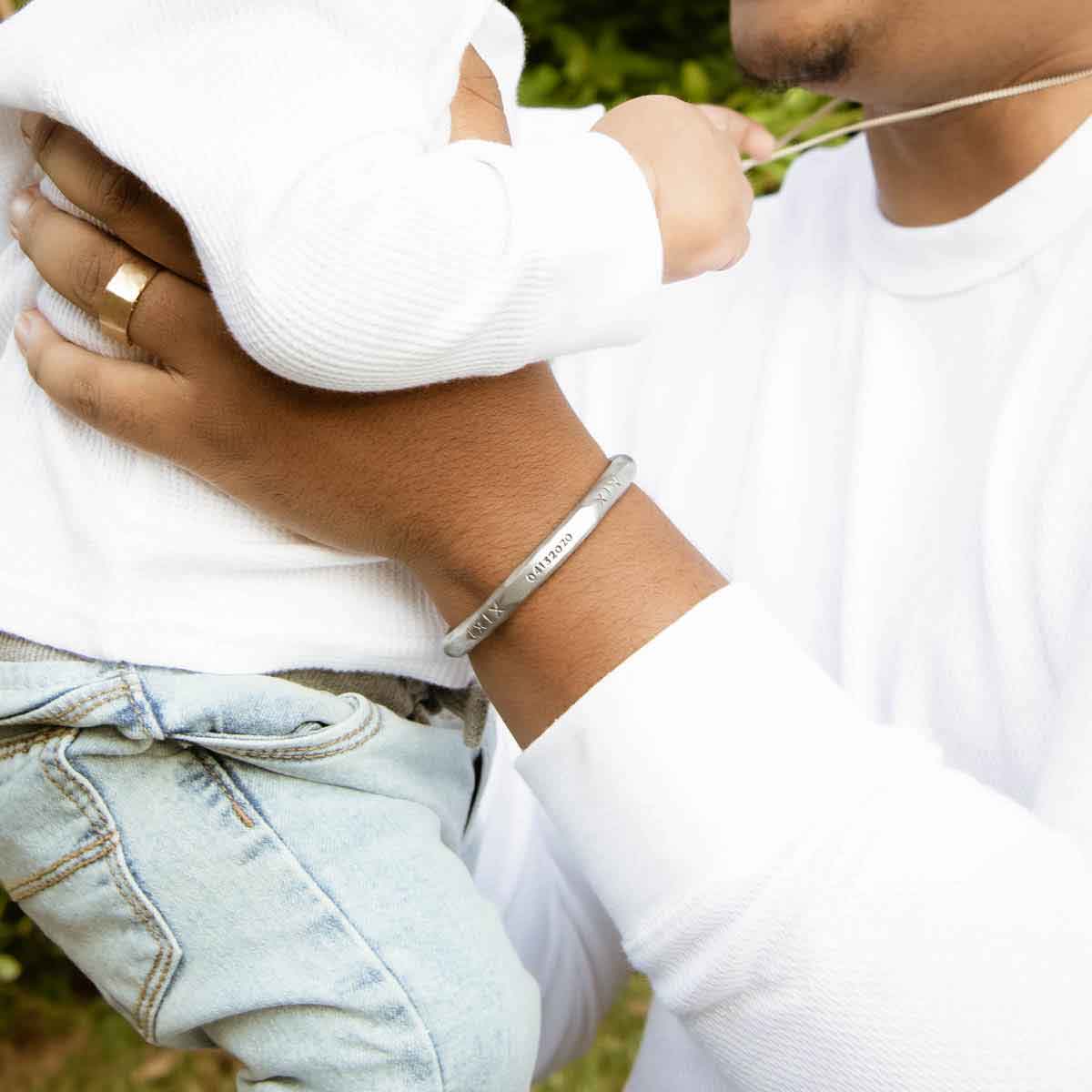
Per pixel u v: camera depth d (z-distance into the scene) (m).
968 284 1.12
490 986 0.85
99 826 0.82
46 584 0.83
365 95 0.71
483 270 0.67
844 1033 0.70
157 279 0.78
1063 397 1.00
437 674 0.91
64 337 0.84
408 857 0.86
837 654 1.10
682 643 0.74
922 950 0.69
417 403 0.77
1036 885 0.71
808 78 1.13
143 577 0.81
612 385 1.39
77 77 0.72
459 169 0.69
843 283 1.24
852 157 1.34
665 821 0.72
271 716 0.82
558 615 0.77
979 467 1.04
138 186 0.75
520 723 0.80
